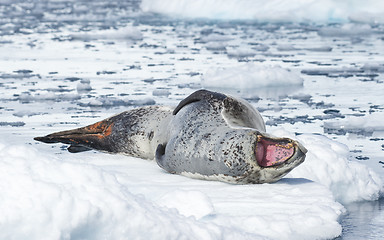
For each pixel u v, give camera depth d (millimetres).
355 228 16234
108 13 100250
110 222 10641
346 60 56250
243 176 18031
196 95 20719
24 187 10312
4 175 10523
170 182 18297
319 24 86312
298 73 49719
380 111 35031
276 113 34469
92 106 35938
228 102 19891
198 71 49875
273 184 18203
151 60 55812
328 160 20250
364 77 47406
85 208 10320
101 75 47938
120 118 23234
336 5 88688
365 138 28609
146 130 22297
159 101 37531
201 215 13961
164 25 86625
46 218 9992
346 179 20047
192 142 19156
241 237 12562
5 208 9891
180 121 20375
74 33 75438
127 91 41375
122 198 11219
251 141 17828
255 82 44094
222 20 92062
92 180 11266
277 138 17797
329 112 34812
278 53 60906
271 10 89812
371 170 21281
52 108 35219
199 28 82750
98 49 62781
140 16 97875
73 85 43500
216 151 18375
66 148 25172
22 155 11383
